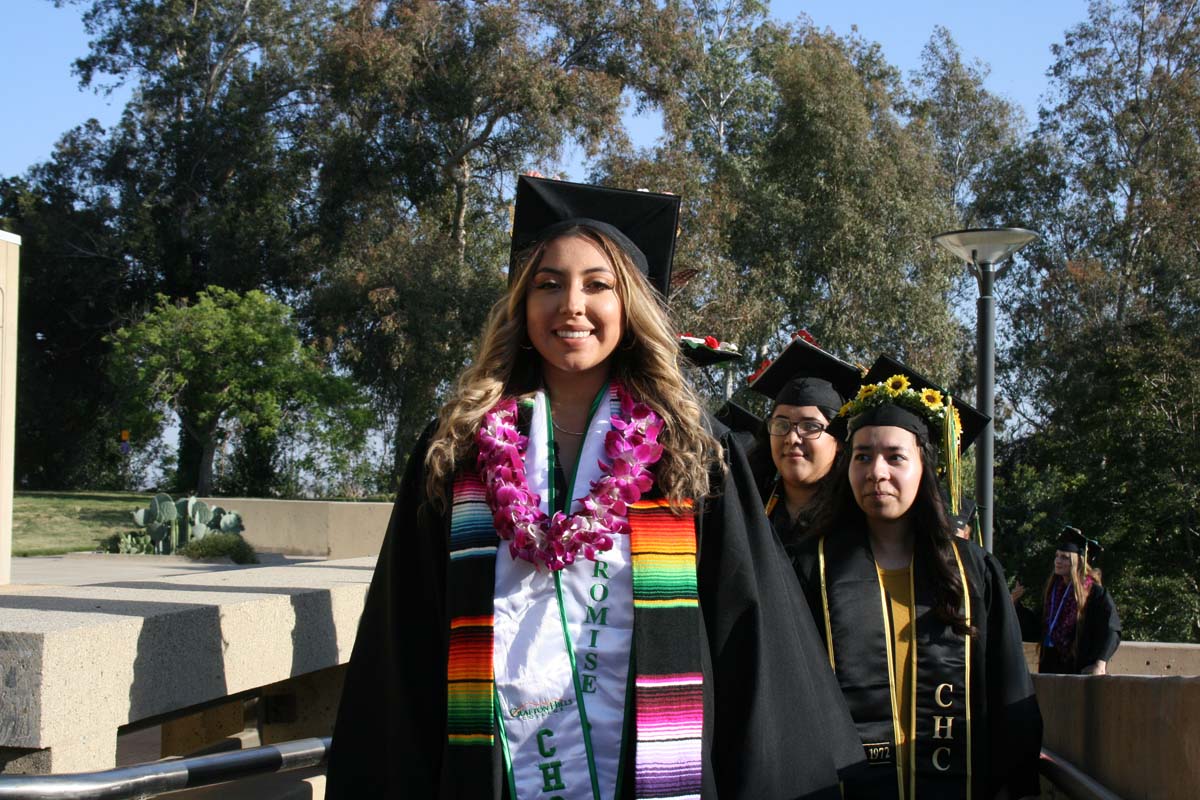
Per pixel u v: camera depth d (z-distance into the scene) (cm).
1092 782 374
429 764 239
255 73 3838
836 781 245
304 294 3656
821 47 3161
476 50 3139
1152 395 2080
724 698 239
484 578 235
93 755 273
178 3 3894
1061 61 3656
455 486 246
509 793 229
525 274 256
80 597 347
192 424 3067
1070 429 2958
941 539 349
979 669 344
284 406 3014
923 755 337
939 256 3117
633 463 238
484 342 262
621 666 232
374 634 254
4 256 474
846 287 3053
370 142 3312
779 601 249
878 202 3067
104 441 3950
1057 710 476
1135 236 3391
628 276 253
